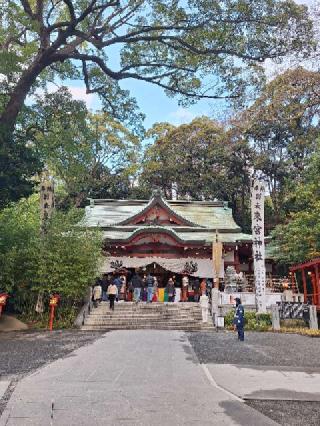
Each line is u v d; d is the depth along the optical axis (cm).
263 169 4256
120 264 2891
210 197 4634
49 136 1938
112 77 2009
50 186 2180
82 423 497
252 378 787
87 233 2158
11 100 1772
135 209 3609
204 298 2044
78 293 2002
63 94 1989
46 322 1934
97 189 4828
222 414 543
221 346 1286
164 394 634
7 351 1128
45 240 2038
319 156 2856
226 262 2953
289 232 2797
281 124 4134
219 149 4416
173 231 2820
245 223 4591
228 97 2116
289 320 2059
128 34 1897
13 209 2408
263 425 507
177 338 1465
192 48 1908
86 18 2019
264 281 2119
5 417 520
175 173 4628
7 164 1720
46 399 599
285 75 3869
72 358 983
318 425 529
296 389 706
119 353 1070
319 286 2152
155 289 2542
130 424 495
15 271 1973
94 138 2155
